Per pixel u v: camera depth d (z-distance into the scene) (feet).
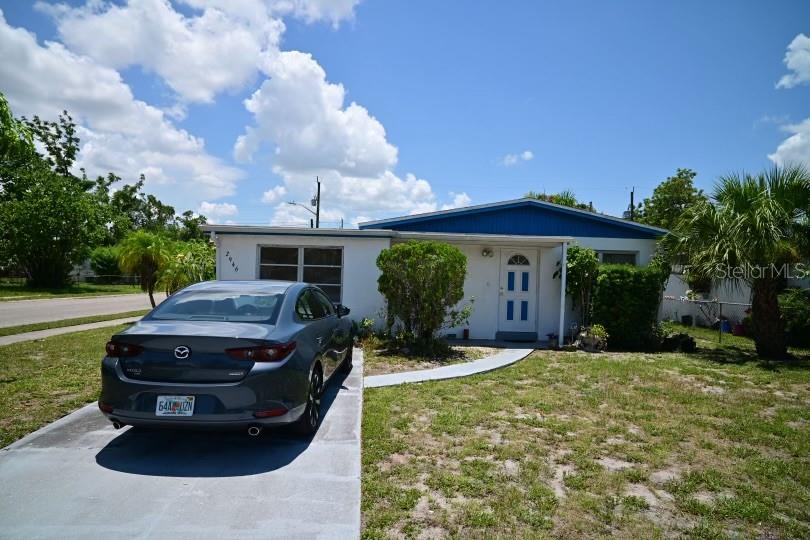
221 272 34.91
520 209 39.99
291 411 13.24
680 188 94.32
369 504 10.77
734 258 29.66
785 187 30.14
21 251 97.25
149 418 12.23
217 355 12.46
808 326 35.12
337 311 21.80
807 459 14.07
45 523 9.69
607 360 28.50
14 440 14.30
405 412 17.60
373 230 33.99
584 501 11.05
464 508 10.68
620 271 33.50
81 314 53.98
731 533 10.03
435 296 29.35
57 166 136.77
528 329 37.01
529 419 16.88
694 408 18.76
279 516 10.08
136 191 181.68
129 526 9.62
